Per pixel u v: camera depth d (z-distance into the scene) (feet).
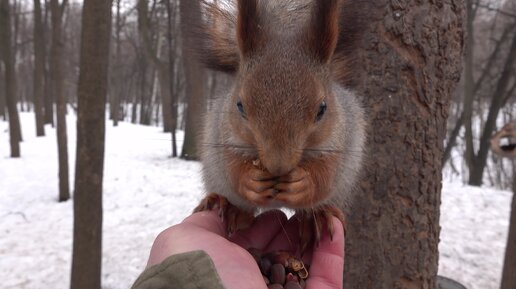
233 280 0.45
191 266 0.42
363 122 0.69
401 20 0.82
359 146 0.63
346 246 0.88
